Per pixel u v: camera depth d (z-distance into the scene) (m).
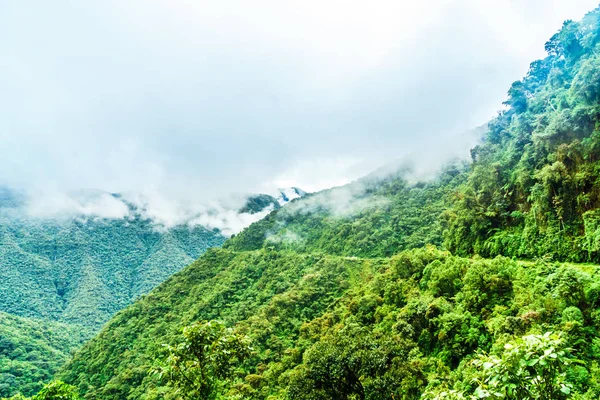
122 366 81.06
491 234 51.81
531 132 56.81
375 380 25.08
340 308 62.62
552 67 71.62
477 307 35.75
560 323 26.97
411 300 42.84
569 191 42.16
